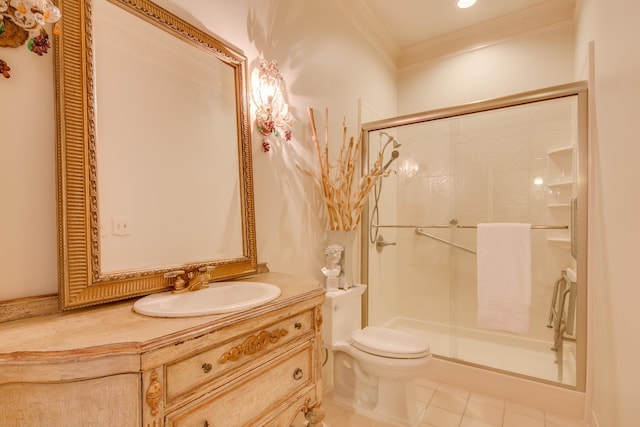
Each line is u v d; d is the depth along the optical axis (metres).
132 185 1.02
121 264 0.97
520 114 2.38
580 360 1.74
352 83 2.36
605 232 1.46
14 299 0.79
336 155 2.14
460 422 1.69
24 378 0.58
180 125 1.17
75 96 0.87
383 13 2.49
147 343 0.63
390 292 2.79
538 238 2.34
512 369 2.00
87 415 0.60
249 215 1.41
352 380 1.81
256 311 0.88
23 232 0.82
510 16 2.55
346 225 1.94
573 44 2.43
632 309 1.11
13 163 0.81
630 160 1.14
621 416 1.20
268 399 0.95
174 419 0.69
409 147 2.77
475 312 2.53
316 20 1.96
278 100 1.60
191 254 1.19
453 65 2.90
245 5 1.47
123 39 1.01
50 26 0.86
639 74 1.05
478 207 2.54
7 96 0.80
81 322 0.76
